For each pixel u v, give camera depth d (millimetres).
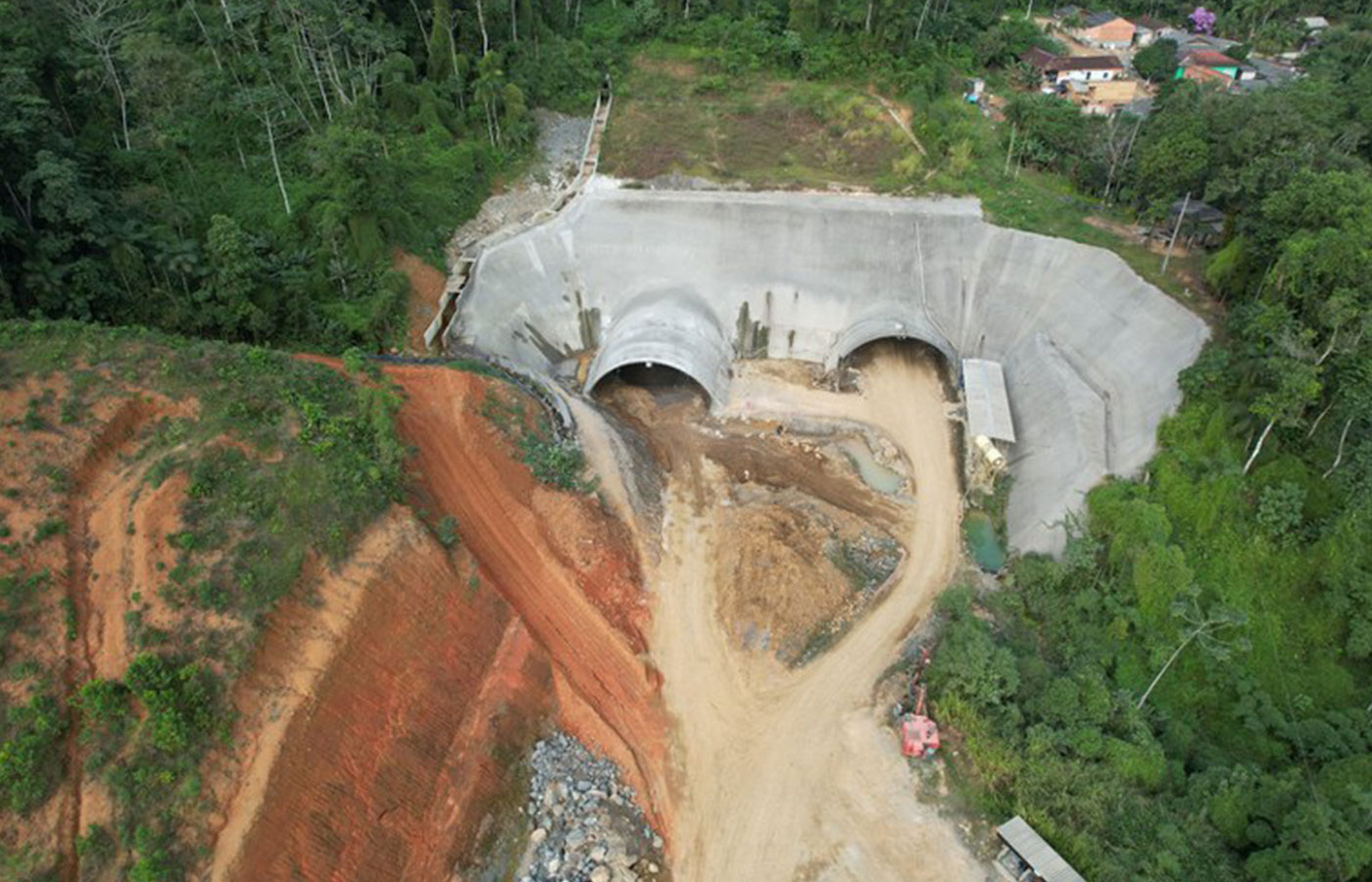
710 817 31578
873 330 53562
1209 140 50281
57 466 28172
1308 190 40094
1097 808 30266
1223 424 40750
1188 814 30703
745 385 54500
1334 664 36594
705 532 43500
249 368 34188
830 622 39000
